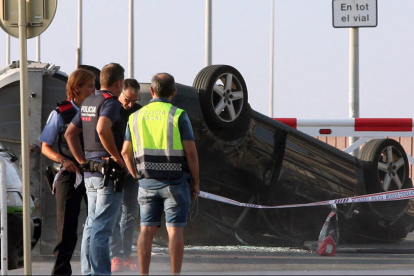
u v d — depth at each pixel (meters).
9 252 27.44
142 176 24.62
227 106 35.16
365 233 41.19
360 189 40.66
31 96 32.25
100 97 24.56
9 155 29.64
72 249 25.30
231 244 37.06
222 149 35.31
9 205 27.47
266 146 37.12
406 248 38.50
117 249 29.39
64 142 25.72
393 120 46.12
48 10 23.61
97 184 24.39
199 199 35.25
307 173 38.69
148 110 24.75
